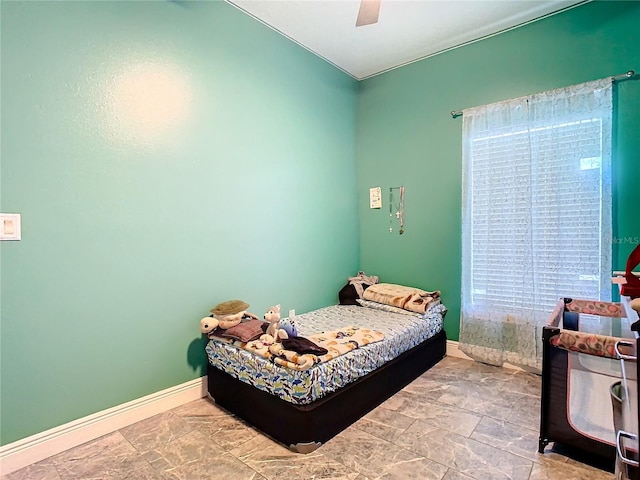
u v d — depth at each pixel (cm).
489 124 282
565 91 250
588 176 243
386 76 354
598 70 245
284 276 296
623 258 239
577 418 158
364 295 335
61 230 180
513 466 162
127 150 203
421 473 158
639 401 93
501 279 280
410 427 197
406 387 249
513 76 279
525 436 186
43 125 174
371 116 367
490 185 283
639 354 92
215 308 234
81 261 187
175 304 226
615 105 239
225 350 218
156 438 190
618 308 207
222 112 249
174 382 225
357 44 305
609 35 241
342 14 263
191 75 231
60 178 180
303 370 176
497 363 284
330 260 343
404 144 343
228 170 254
